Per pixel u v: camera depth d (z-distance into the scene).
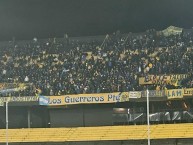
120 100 59.16
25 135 62.75
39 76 70.88
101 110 63.19
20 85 69.38
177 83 61.34
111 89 62.75
